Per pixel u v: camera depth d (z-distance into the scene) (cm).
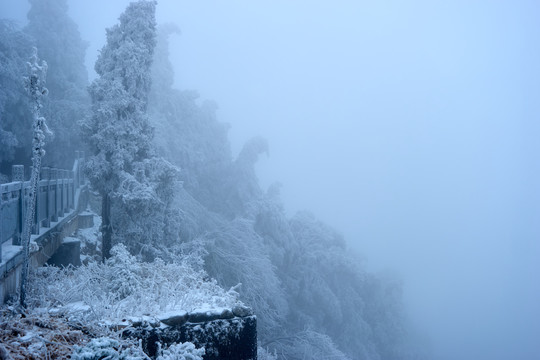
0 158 2300
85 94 2692
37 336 606
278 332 2358
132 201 1325
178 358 645
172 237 1521
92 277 889
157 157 1478
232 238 2108
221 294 923
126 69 1438
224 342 793
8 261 748
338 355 2259
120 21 1527
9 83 2320
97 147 1402
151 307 766
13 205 822
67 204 1509
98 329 659
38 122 734
